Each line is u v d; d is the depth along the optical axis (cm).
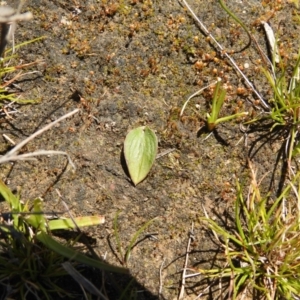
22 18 39
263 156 47
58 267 44
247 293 45
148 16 48
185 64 48
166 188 46
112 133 46
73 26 48
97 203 45
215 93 45
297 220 44
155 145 46
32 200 45
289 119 47
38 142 46
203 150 47
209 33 48
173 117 47
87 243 45
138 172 46
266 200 46
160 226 45
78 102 47
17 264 43
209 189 46
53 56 47
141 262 45
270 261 44
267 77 47
